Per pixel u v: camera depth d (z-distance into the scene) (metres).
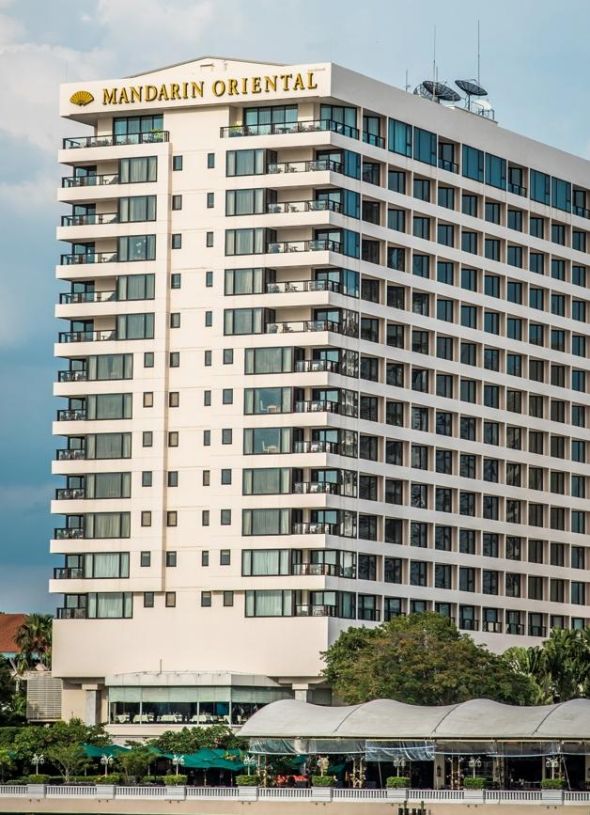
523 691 182.75
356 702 177.88
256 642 190.12
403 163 199.75
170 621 193.38
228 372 193.12
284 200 194.75
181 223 195.88
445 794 154.38
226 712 187.62
